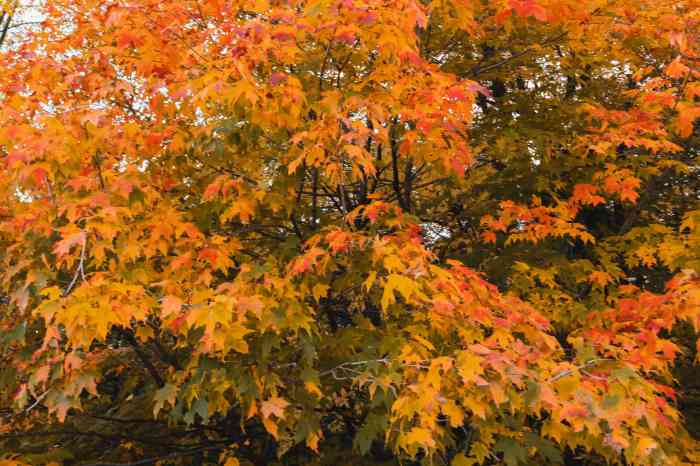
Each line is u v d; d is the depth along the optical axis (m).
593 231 6.47
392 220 3.74
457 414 2.72
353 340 3.69
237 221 4.37
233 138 3.57
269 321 2.99
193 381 3.03
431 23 4.79
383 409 3.37
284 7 3.55
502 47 5.29
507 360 2.61
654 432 2.76
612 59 5.52
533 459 3.88
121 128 3.42
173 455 4.84
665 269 6.27
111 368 5.26
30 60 3.93
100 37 4.43
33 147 2.83
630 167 5.25
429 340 3.54
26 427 4.88
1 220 3.56
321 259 3.48
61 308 2.61
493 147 5.30
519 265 4.64
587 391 2.59
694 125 5.57
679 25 4.52
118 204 3.21
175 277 3.23
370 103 3.26
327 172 3.33
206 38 3.64
